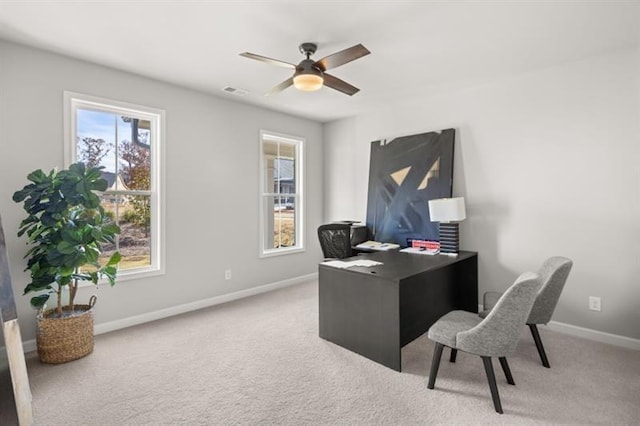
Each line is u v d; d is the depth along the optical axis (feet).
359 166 16.10
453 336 6.79
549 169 10.55
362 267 9.21
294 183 16.96
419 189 13.41
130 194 11.21
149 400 6.77
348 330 9.04
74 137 9.93
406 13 7.46
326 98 13.58
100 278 9.45
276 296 14.26
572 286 10.16
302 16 7.58
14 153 8.85
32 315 9.09
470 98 12.26
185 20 7.74
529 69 10.66
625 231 9.30
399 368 7.89
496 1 7.00
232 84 11.94
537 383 7.35
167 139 11.80
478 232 12.08
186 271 12.35
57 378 7.61
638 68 9.04
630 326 9.25
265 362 8.36
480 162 12.02
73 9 7.27
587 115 9.84
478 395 6.92
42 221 7.89
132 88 10.94
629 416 6.22
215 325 10.89
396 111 14.52
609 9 7.29
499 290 11.62
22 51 8.93
